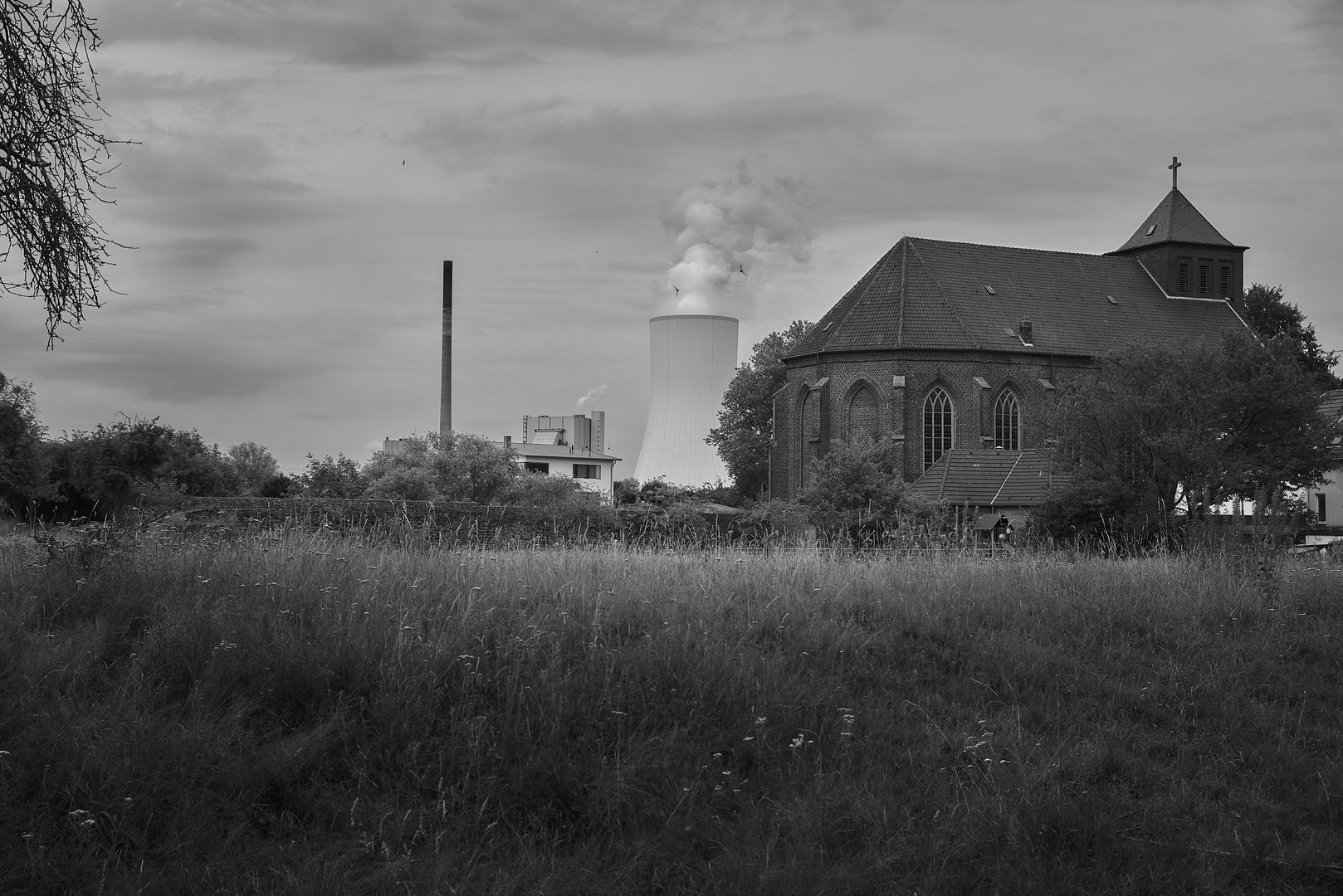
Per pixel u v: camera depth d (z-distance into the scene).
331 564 11.87
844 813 7.86
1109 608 13.55
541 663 9.39
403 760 7.99
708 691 9.33
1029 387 73.50
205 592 10.74
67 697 8.39
